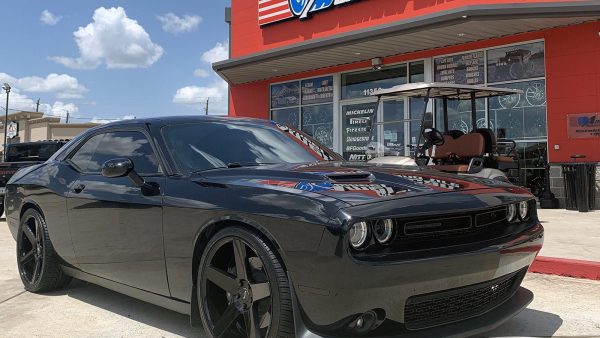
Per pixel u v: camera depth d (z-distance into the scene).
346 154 14.28
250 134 4.27
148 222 3.59
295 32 14.67
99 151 4.46
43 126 52.50
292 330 2.78
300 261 2.71
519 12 9.70
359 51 12.62
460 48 11.99
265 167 3.62
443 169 8.24
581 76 10.31
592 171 9.84
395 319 2.73
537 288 4.75
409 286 2.70
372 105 13.74
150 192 3.62
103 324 3.92
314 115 15.03
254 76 15.70
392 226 2.72
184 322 3.92
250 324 2.96
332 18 13.84
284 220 2.79
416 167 4.02
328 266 2.61
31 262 4.98
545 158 10.72
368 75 13.87
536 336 3.53
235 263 3.09
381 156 8.82
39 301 4.58
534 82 10.98
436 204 2.88
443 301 2.95
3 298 4.70
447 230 2.93
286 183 3.11
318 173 3.28
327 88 14.70
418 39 11.48
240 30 16.06
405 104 11.20
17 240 5.10
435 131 8.30
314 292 2.67
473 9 9.84
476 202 3.04
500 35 11.21
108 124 4.61
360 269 2.57
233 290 3.08
